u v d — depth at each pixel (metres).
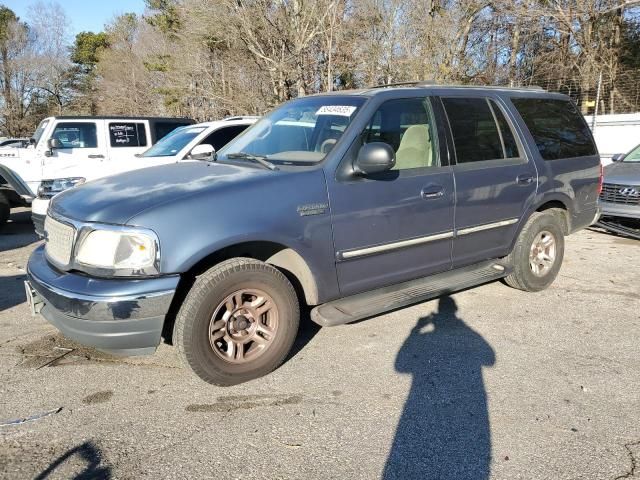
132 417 3.10
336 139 3.80
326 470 2.63
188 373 3.65
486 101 4.70
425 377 3.57
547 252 5.23
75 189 3.79
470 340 4.16
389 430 2.96
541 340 4.15
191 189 3.30
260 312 3.46
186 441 2.87
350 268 3.78
